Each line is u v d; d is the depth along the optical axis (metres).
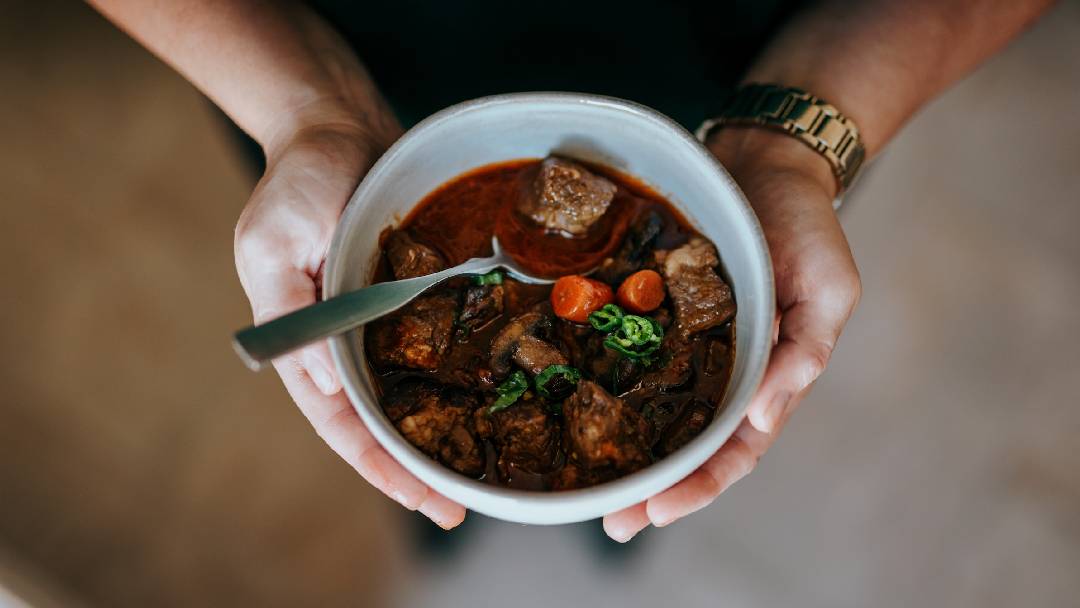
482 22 0.47
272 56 0.44
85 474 0.66
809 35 0.46
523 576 0.64
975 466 0.68
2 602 0.61
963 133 0.79
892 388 0.70
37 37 0.82
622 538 0.34
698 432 0.32
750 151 0.42
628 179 0.37
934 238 0.75
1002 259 0.75
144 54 0.81
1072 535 0.65
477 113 0.34
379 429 0.29
